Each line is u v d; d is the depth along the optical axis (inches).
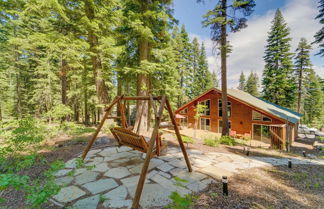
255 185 130.0
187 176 140.7
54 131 274.4
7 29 499.8
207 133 620.4
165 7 358.0
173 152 218.5
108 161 171.8
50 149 195.5
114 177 133.7
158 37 381.1
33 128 167.9
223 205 97.9
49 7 251.3
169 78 541.3
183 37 851.4
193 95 1014.4
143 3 330.0
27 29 462.0
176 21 378.9
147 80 399.2
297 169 186.2
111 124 363.3
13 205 90.5
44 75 579.5
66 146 221.3
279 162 211.2
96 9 312.3
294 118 488.4
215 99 643.5
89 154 193.5
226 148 280.8
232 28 344.5
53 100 594.2
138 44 372.2
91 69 452.4
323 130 829.2
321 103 955.3
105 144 244.7
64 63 489.1
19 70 578.2
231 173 152.7
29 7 241.9
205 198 105.5
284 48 700.0
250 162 193.8
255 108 489.7
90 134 310.0
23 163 113.5
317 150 365.7
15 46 544.4
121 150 212.4
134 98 165.0
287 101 722.8
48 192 71.5
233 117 578.2
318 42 352.5
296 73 804.0
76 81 599.5
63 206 92.8
